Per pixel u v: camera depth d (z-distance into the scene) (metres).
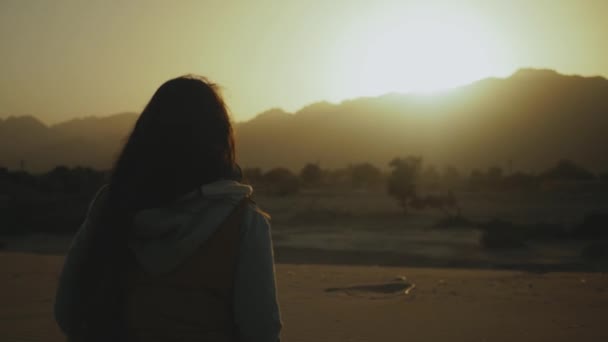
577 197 115.94
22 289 9.72
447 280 11.68
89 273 1.94
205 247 1.87
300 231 63.88
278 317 1.92
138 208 1.93
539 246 50.09
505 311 8.38
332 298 9.34
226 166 2.05
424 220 77.62
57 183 85.94
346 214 82.81
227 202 1.92
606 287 10.95
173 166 1.95
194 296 1.86
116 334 1.91
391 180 94.44
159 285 1.88
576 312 8.34
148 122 2.02
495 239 47.34
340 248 47.12
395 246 49.06
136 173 1.97
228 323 1.91
